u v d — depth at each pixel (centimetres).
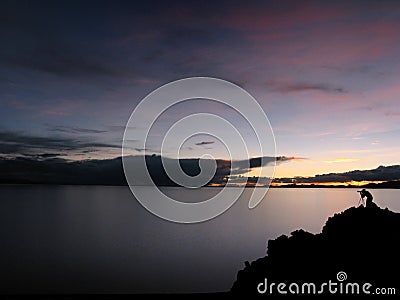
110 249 3625
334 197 7038
